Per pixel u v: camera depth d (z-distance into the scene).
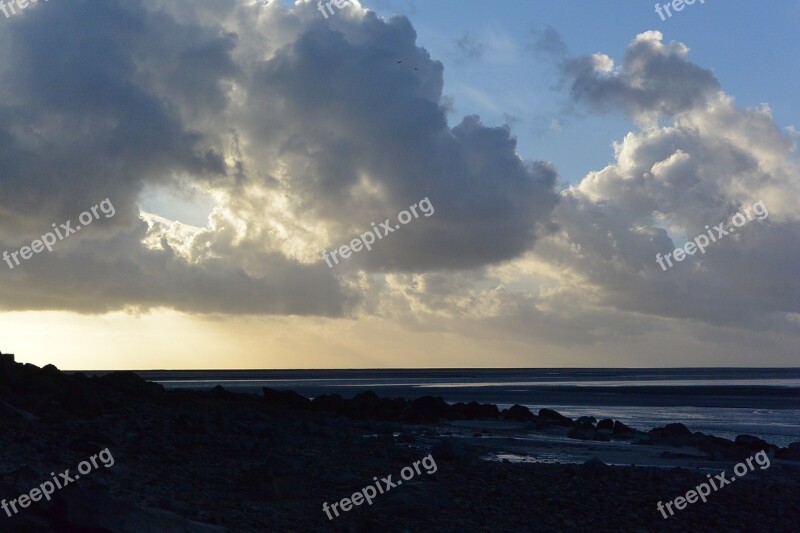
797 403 80.81
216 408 38.94
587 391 116.75
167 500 17.81
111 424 29.47
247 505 18.31
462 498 19.95
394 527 17.00
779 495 21.83
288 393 47.97
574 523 17.89
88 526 13.67
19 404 32.00
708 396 97.69
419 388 136.62
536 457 30.27
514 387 142.25
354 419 44.38
